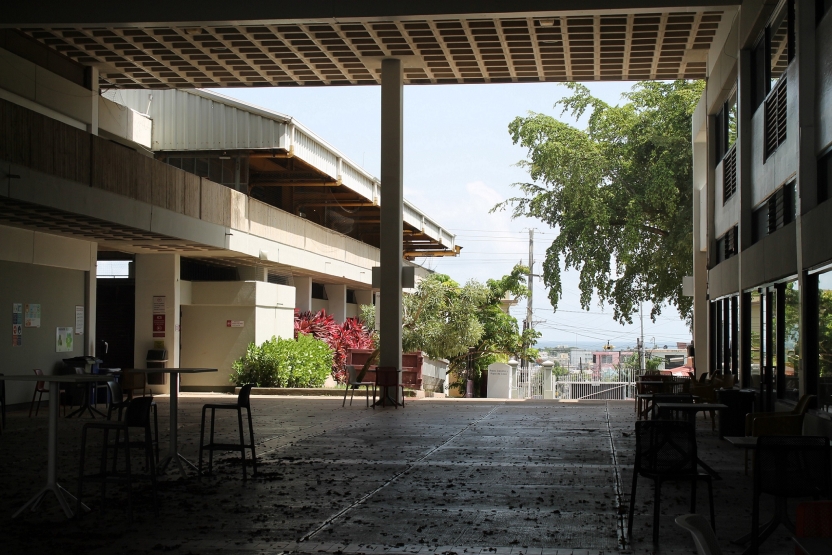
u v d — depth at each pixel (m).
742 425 12.71
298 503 7.87
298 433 13.52
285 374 23.69
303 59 19.52
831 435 9.26
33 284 18.58
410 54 19.30
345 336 28.53
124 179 16.89
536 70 20.42
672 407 9.63
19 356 18.17
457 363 35.12
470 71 20.55
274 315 25.89
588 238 30.17
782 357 12.56
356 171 30.17
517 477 9.34
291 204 32.19
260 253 23.73
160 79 21.12
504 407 18.92
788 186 12.30
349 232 36.25
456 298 29.44
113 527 6.89
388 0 16.50
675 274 31.19
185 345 24.59
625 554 6.11
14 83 16.92
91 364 19.39
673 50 19.19
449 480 9.12
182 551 6.17
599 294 30.94
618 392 31.70
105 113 20.78
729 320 18.05
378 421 15.56
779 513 6.39
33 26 16.56
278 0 16.59
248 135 23.25
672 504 7.86
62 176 14.81
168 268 23.39
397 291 19.42
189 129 23.45
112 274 26.16
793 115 11.50
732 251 17.73
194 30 17.44
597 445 12.05
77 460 10.55
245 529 6.84
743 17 14.87
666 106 30.98
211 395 22.98
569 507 7.72
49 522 7.02
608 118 31.39
